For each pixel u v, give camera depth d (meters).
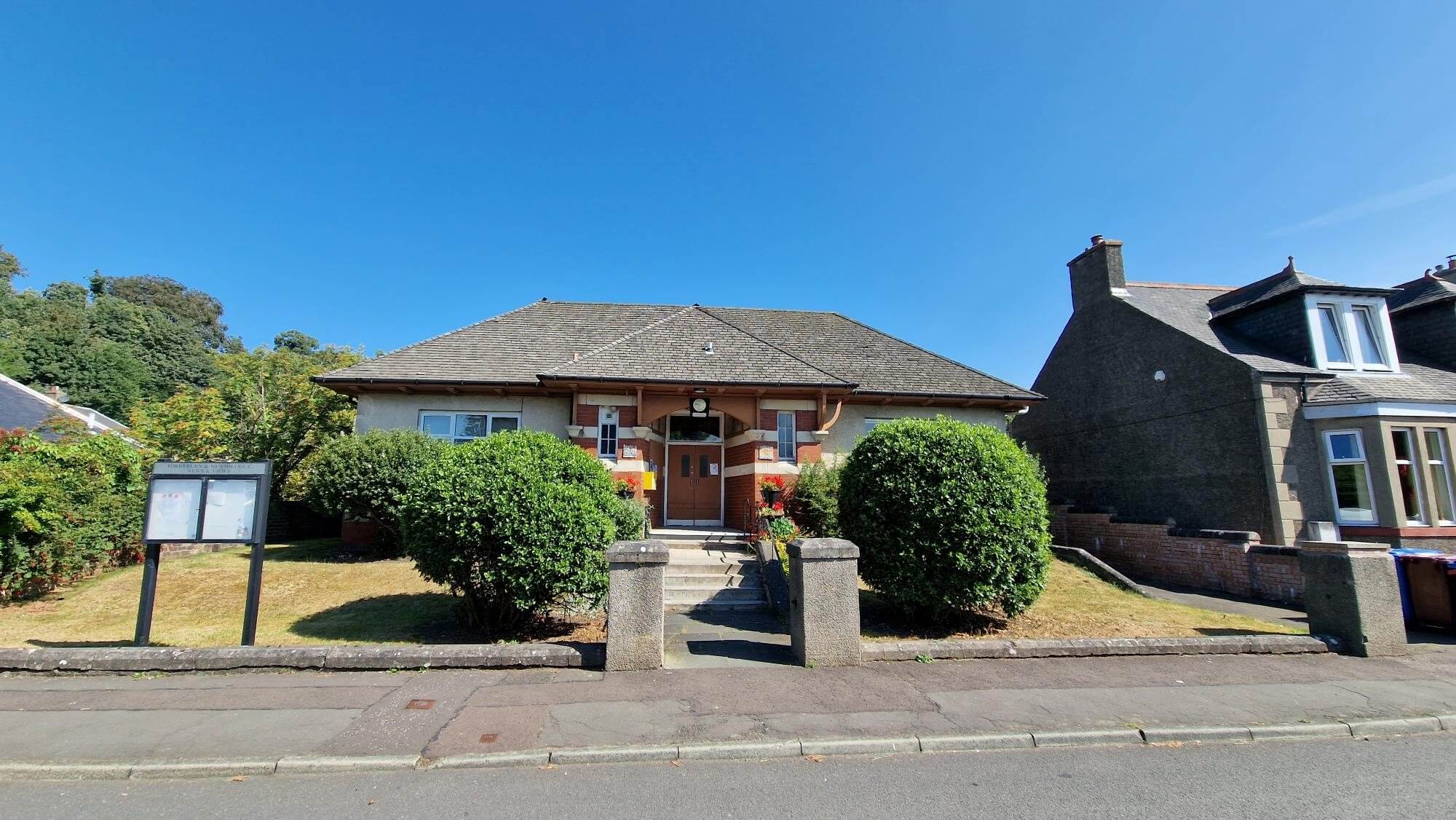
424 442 13.61
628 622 6.74
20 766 4.44
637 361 14.58
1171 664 7.17
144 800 4.12
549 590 7.77
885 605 9.93
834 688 6.20
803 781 4.48
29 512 9.53
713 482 16.02
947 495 8.41
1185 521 16.02
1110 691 6.25
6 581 9.39
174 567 11.97
